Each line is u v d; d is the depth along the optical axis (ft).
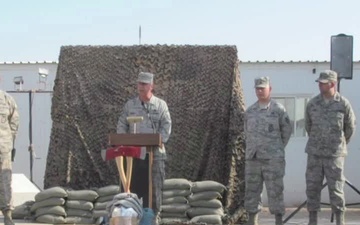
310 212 28.71
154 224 23.50
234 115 34.42
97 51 36.06
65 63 36.06
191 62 35.65
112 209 21.61
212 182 31.91
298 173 52.70
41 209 31.81
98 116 35.47
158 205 26.58
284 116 28.86
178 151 35.06
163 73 35.70
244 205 31.37
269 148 28.66
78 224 31.50
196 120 35.19
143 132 27.55
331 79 28.14
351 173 52.37
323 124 28.27
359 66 52.21
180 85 35.55
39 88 53.62
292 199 52.75
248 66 52.26
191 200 31.45
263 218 39.63
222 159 34.63
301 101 52.47
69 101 35.70
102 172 35.04
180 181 31.81
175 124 35.24
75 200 31.89
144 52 35.86
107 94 35.68
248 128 29.17
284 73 52.34
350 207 51.08
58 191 31.73
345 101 28.27
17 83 51.29
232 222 32.81
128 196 22.07
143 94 27.81
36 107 53.78
